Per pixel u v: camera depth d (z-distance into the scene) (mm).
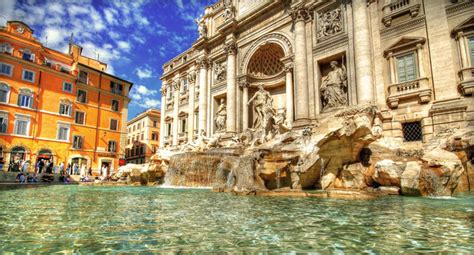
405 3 18984
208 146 26688
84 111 40969
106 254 3746
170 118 41969
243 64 30109
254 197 11242
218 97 33375
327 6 23078
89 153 40656
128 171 27000
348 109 14953
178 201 9977
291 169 14031
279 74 28141
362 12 20078
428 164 11898
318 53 23031
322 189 14484
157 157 25281
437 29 17328
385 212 7234
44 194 12914
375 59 19641
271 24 27797
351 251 3973
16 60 34625
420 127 17188
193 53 39406
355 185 14594
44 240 4422
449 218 6387
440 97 16562
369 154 15688
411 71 17953
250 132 26703
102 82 43781
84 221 6074
